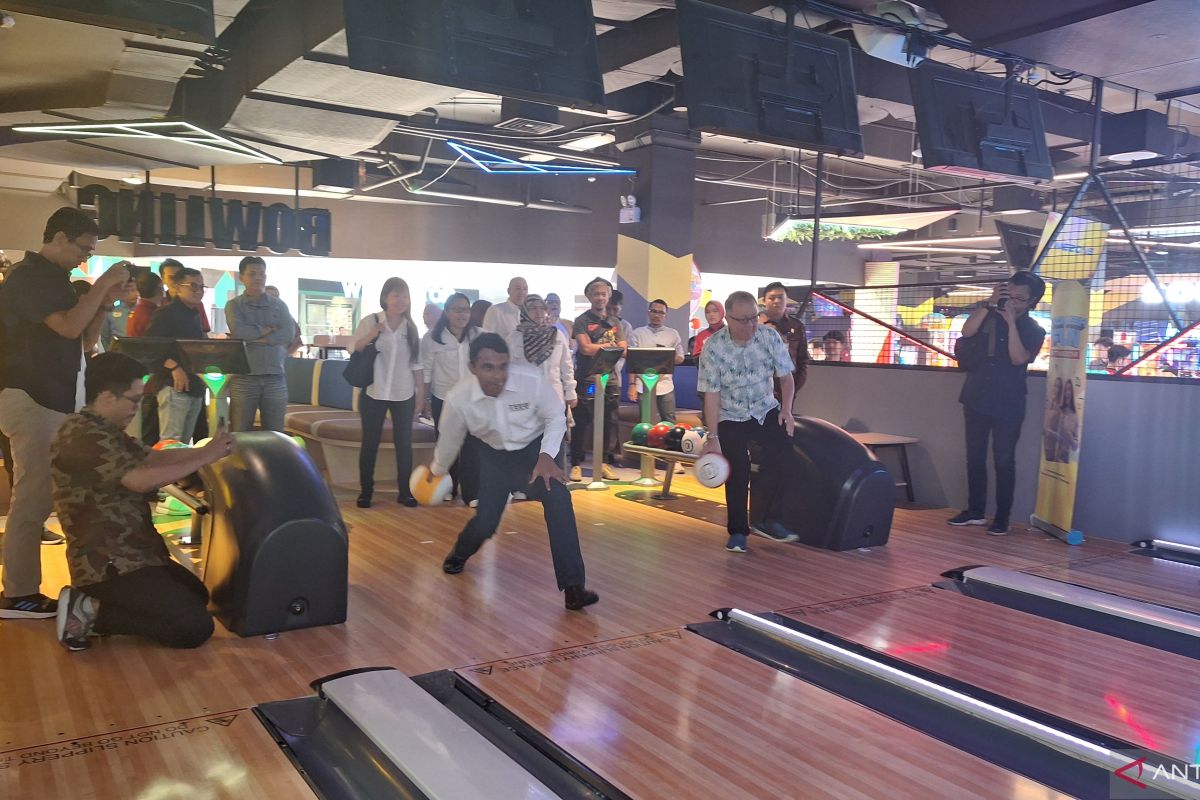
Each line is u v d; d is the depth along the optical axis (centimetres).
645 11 889
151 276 686
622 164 1280
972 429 650
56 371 401
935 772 282
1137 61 646
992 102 766
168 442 542
